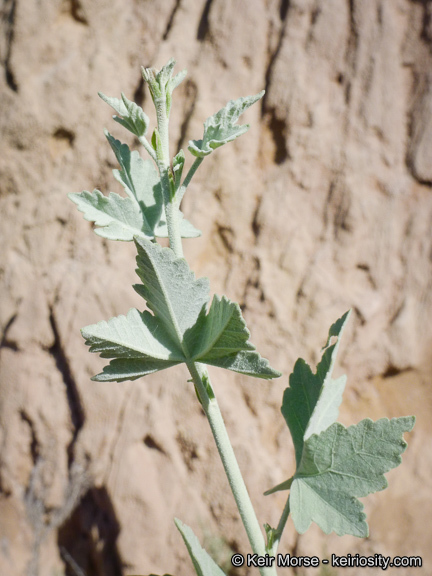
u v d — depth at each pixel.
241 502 0.26
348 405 0.64
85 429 0.66
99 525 0.66
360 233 0.65
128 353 0.25
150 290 0.25
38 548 0.66
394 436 0.25
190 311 0.25
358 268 0.65
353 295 0.64
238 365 0.25
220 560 0.62
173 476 0.64
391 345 0.63
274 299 0.65
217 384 0.65
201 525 0.63
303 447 0.27
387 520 0.62
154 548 0.63
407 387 0.64
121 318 0.25
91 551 0.66
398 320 0.63
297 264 0.65
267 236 0.66
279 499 0.62
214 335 0.25
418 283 0.64
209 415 0.26
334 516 0.25
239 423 0.64
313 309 0.64
